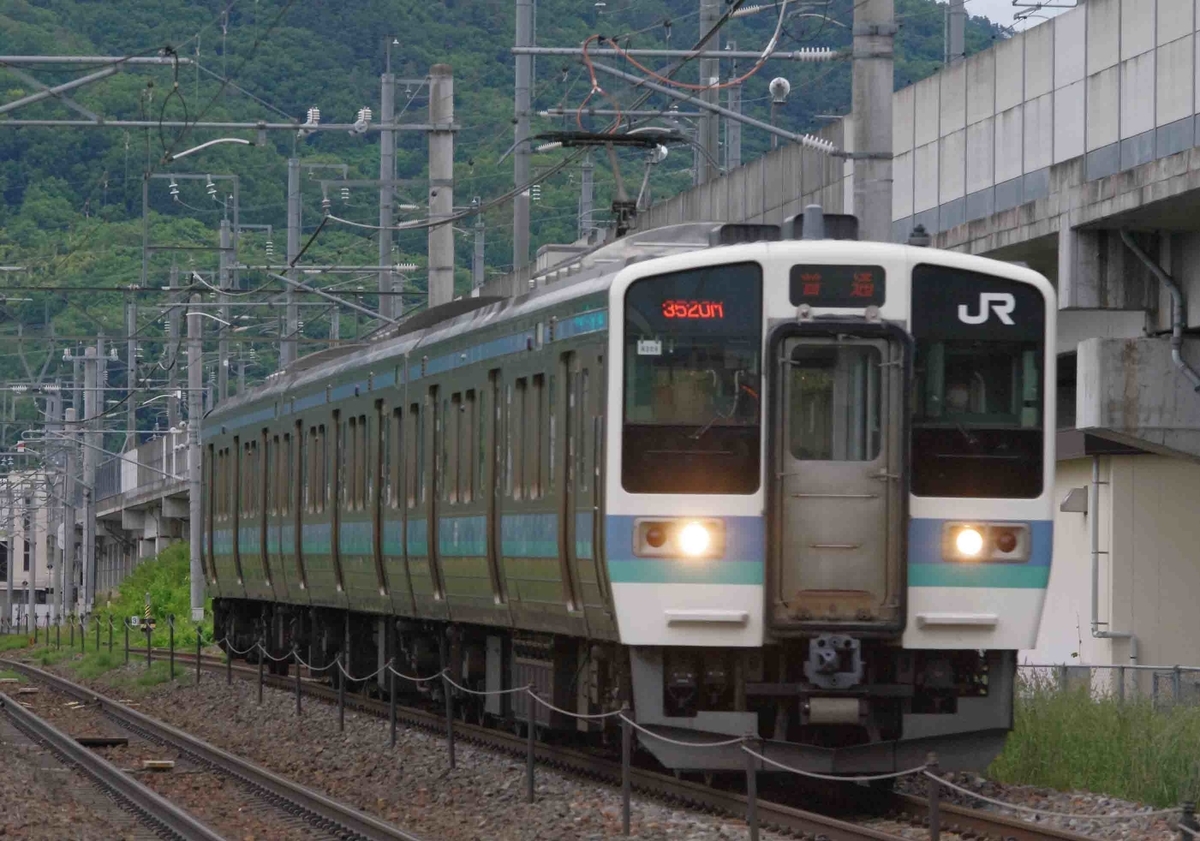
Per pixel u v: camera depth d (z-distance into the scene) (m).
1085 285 38.50
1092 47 38.72
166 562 129.88
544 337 30.23
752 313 26.31
